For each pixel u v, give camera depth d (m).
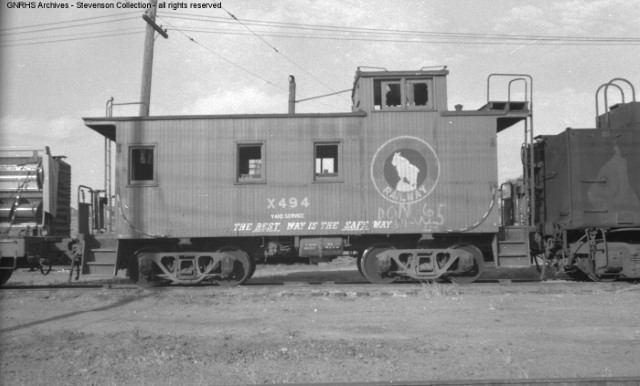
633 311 9.13
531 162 12.86
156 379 5.45
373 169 12.54
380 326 8.09
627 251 12.08
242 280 12.84
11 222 13.30
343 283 13.05
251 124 12.69
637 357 6.23
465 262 12.39
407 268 12.66
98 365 5.99
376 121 12.64
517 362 6.02
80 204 13.07
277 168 12.59
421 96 12.98
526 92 13.02
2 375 5.69
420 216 12.45
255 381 5.34
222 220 12.53
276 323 8.38
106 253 12.70
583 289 11.16
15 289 12.02
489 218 12.44
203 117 12.70
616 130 12.57
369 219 12.45
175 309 9.68
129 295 11.05
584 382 4.86
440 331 7.70
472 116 12.63
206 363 6.00
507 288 11.30
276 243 12.84
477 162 12.55
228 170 12.62
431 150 12.57
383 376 5.51
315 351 6.48
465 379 5.09
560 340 7.10
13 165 13.49
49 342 7.15
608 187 12.45
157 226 12.55
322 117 12.66
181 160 12.66
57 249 13.03
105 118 12.72
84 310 9.70
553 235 12.89
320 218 12.48
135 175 13.02
